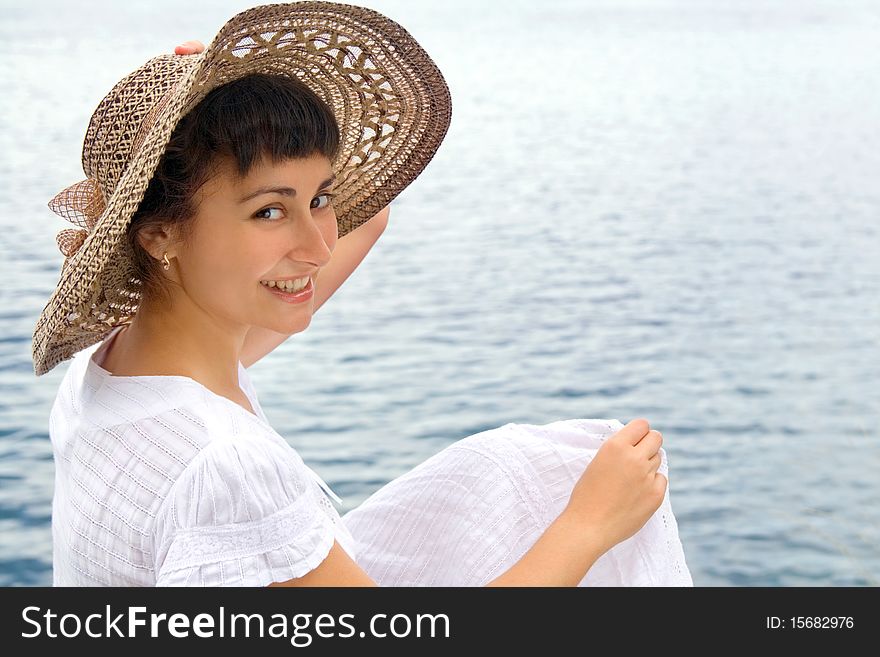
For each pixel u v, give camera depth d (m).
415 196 26.72
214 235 1.62
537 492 2.02
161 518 1.53
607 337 15.44
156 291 1.69
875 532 8.45
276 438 1.66
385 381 13.01
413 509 2.04
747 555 8.21
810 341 15.34
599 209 25.31
